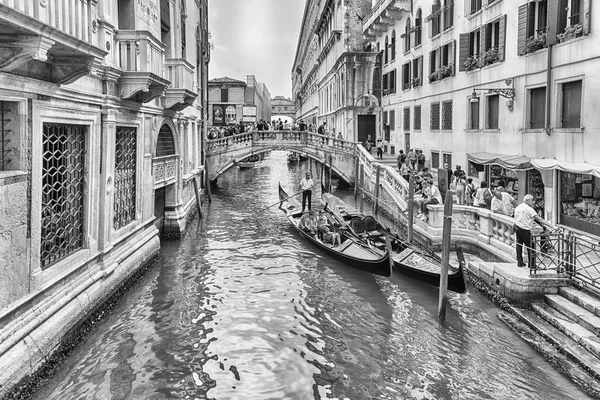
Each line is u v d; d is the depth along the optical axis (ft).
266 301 29.50
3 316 16.22
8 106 17.46
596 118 32.81
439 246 38.11
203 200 71.05
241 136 81.15
